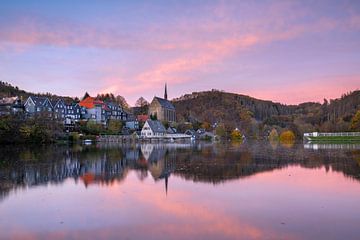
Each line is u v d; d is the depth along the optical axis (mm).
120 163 50656
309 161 51000
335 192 27969
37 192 28656
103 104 194250
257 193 27844
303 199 25625
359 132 143625
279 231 18391
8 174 38531
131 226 19438
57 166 46531
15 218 21125
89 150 81688
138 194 27734
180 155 66062
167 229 18875
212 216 21297
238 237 17578
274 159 55062
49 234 18266
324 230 18500
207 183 32625
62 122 128375
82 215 21672
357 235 17672
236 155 64750
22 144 100938
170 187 30672
